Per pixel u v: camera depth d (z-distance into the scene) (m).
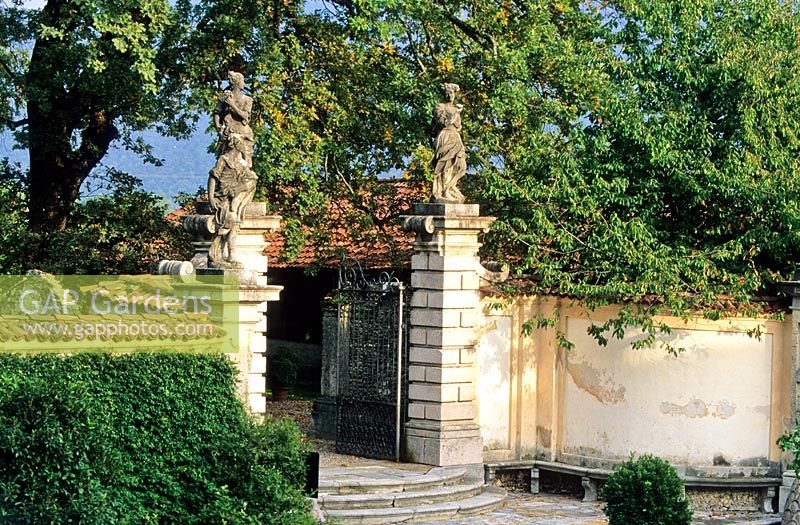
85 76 26.67
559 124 26.75
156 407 17.33
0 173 30.19
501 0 27.56
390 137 27.03
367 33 27.12
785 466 22.61
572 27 28.19
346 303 23.94
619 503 18.92
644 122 23.34
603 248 22.89
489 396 23.94
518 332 24.28
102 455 15.52
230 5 26.47
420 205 23.12
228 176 19.67
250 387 19.52
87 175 30.20
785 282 22.27
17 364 16.58
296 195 26.73
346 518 19.95
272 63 26.14
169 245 29.61
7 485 14.79
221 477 17.05
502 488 23.42
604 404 23.70
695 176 23.14
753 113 22.89
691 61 23.67
